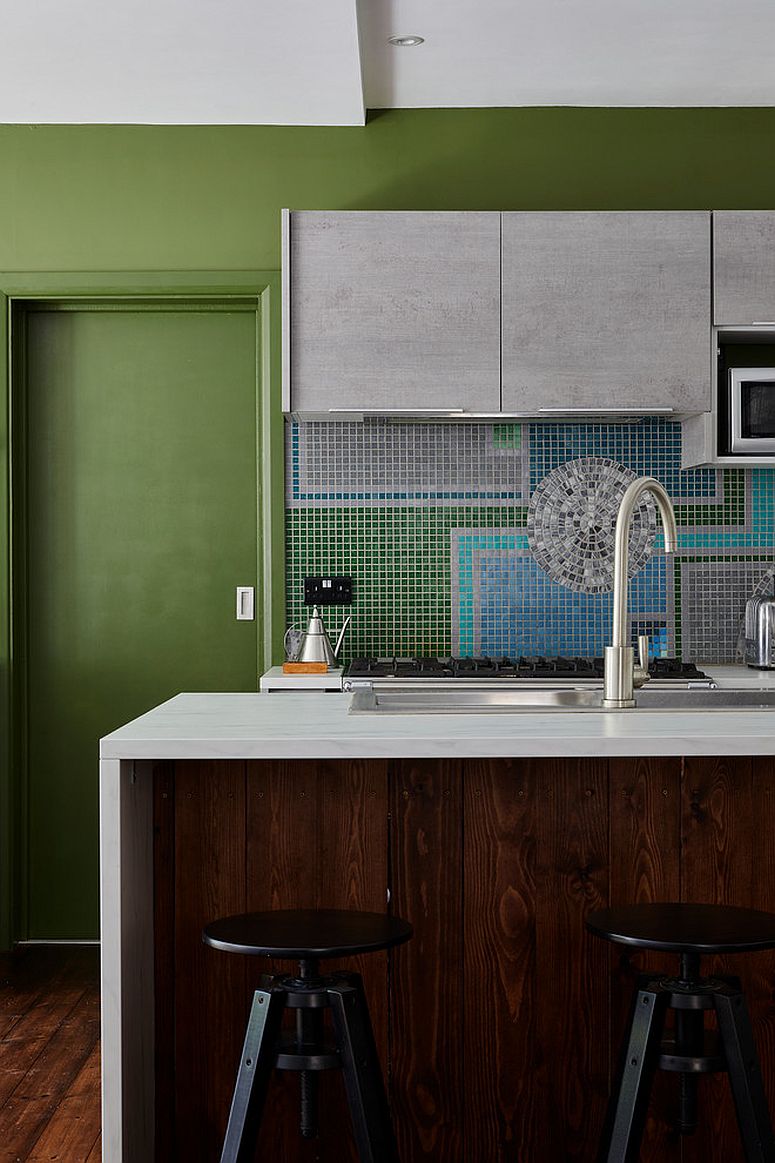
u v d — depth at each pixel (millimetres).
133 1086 1992
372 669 3871
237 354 4387
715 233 3932
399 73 3922
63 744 4391
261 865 2193
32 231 4238
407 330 3914
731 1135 2180
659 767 2199
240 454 4391
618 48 3727
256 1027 1800
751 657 4129
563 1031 2186
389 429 4312
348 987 1812
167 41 3500
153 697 4402
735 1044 1777
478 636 4328
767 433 3949
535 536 4332
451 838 2193
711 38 3656
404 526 4320
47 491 4402
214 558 4402
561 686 3691
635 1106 1805
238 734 1966
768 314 3939
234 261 4250
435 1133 2182
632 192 4270
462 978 2188
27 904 4355
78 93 3936
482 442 4324
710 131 4266
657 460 4336
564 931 2193
